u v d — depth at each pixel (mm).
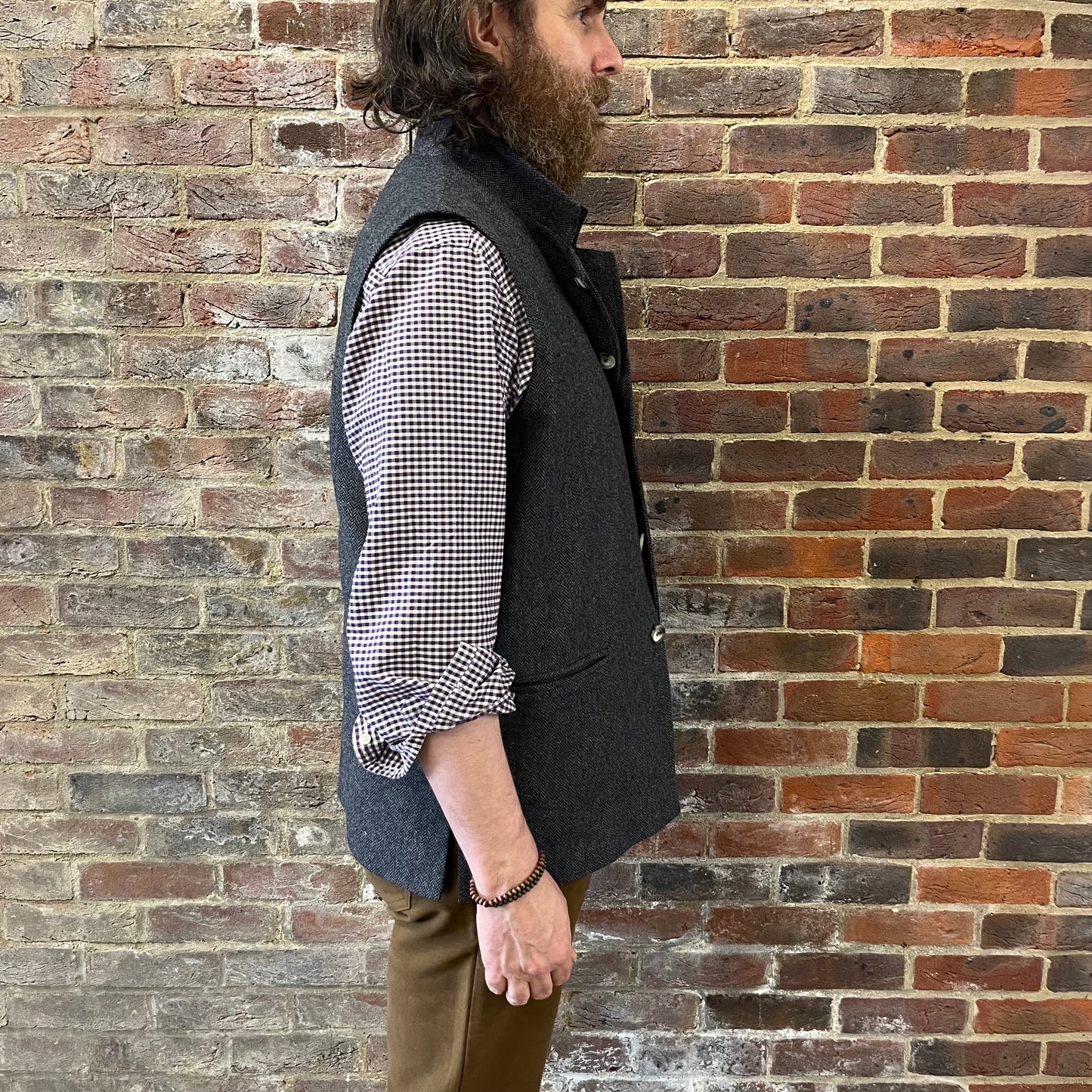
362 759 811
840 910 1489
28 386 1354
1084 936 1479
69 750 1444
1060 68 1287
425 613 763
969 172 1311
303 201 1324
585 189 1322
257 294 1343
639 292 1343
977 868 1473
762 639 1424
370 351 819
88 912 1483
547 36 930
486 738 811
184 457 1377
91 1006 1503
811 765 1455
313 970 1504
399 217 859
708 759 1455
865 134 1306
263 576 1409
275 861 1478
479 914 867
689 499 1390
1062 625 1406
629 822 981
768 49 1291
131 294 1338
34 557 1393
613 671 962
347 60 1295
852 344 1351
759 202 1322
